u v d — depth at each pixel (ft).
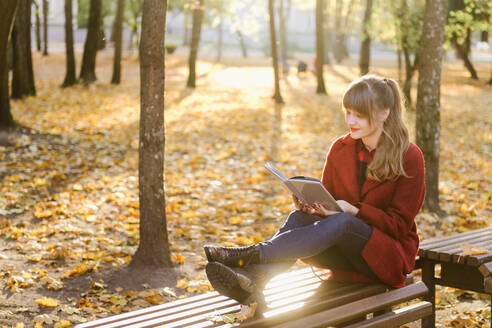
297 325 8.54
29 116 43.32
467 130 49.93
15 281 15.06
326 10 112.37
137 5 113.39
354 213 10.12
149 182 16.94
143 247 17.12
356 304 9.52
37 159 30.25
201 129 43.50
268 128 45.93
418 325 14.55
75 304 14.20
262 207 24.49
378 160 10.14
